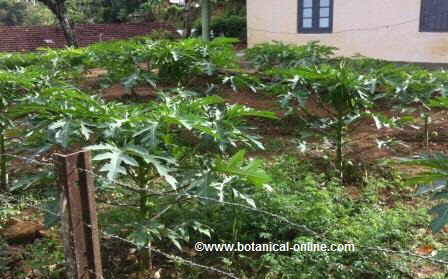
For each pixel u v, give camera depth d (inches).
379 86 252.4
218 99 155.5
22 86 218.2
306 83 227.8
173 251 164.7
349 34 542.6
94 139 147.2
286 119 332.5
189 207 179.2
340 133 224.1
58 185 112.7
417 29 514.9
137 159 140.1
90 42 847.7
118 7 1064.8
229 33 751.1
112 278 150.6
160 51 300.2
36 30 844.0
